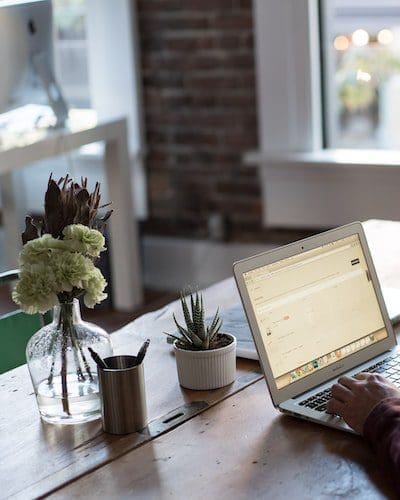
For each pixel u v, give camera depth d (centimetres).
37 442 173
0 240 504
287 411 175
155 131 484
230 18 446
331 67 441
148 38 471
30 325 230
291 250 188
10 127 388
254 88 450
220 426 175
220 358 191
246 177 465
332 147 450
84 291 176
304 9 422
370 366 195
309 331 187
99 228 183
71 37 481
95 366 179
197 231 488
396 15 423
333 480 154
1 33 362
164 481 157
